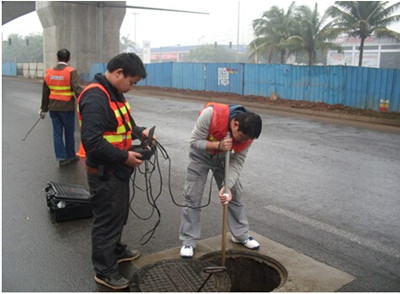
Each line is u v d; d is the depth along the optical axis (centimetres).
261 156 746
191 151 361
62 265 350
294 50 3669
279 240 398
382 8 3152
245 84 1939
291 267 341
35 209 476
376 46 4931
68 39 3531
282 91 1772
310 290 309
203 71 2167
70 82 638
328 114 1394
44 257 363
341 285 318
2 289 312
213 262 363
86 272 339
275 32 3838
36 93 2119
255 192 542
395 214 473
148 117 1247
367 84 1465
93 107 284
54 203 448
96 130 284
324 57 4781
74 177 602
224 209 337
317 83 1630
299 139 921
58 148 663
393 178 617
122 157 294
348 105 1532
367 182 595
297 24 3659
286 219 452
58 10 3453
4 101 1684
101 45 3234
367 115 1338
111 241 316
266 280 362
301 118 1304
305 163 700
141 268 334
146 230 421
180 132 978
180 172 630
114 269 320
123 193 313
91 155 302
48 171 632
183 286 307
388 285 321
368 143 892
